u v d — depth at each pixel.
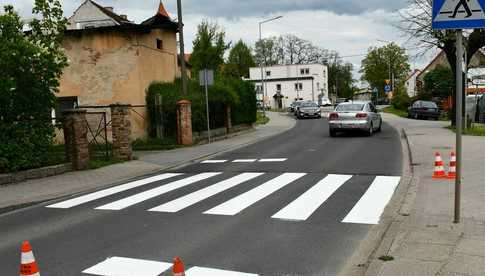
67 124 13.81
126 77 20.86
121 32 20.73
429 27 23.17
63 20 15.04
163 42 23.55
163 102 20.61
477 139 17.73
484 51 27.28
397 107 53.94
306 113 44.03
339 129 22.19
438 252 5.26
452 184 9.43
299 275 5.05
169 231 6.95
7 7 13.06
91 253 6.04
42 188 11.13
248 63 76.81
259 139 22.94
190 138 20.16
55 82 13.66
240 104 27.33
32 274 3.91
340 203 8.38
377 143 18.56
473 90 44.25
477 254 5.16
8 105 12.61
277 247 6.01
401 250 5.39
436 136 19.39
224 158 16.14
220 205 8.57
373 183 10.21
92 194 10.42
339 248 5.88
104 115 15.91
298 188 9.94
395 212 7.44
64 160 14.19
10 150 12.08
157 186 11.02
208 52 34.09
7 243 6.73
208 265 5.43
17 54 12.31
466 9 5.98
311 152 16.45
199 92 22.62
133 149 19.34
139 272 5.28
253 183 10.77
